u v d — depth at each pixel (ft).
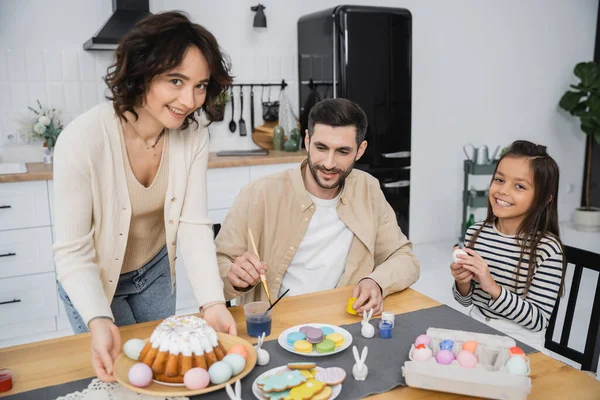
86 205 4.14
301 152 12.08
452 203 15.62
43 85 10.92
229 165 10.67
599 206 17.56
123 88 3.90
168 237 4.76
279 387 3.21
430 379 3.31
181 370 3.34
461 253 4.91
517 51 15.76
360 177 5.74
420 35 14.20
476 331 4.21
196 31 3.81
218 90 4.37
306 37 12.55
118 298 5.19
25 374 3.60
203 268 4.41
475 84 15.29
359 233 5.51
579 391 3.36
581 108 15.98
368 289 4.68
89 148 4.12
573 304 5.09
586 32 16.88
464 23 14.75
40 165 10.42
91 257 4.13
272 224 5.49
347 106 4.92
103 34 9.81
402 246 5.66
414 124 14.62
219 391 3.37
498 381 3.21
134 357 3.55
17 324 9.50
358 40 11.42
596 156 17.42
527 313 4.86
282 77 13.07
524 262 5.29
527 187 5.17
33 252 9.41
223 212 10.84
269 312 4.14
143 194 4.65
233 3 12.25
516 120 16.21
